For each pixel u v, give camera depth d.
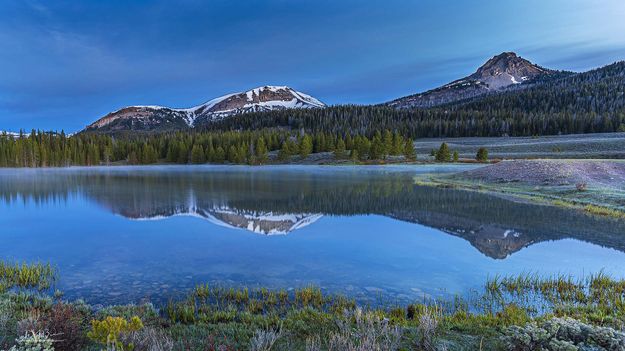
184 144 137.62
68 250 15.64
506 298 10.05
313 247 16.17
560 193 30.52
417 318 8.32
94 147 130.50
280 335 7.23
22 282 11.18
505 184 37.84
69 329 6.71
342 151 112.38
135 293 10.51
